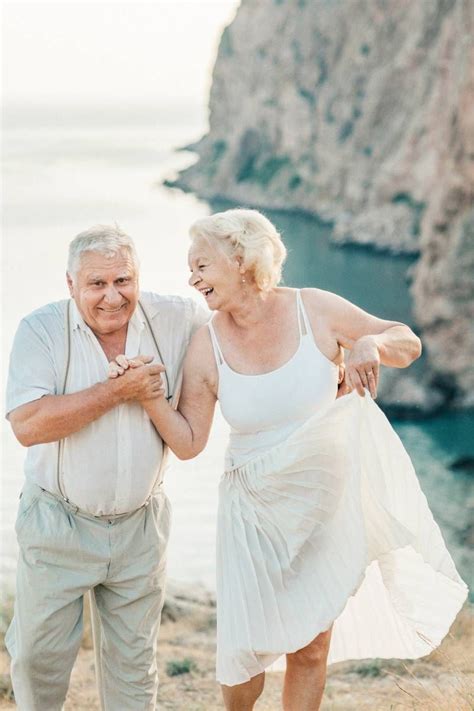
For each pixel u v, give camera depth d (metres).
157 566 4.33
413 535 3.93
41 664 4.22
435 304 34.19
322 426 4.04
